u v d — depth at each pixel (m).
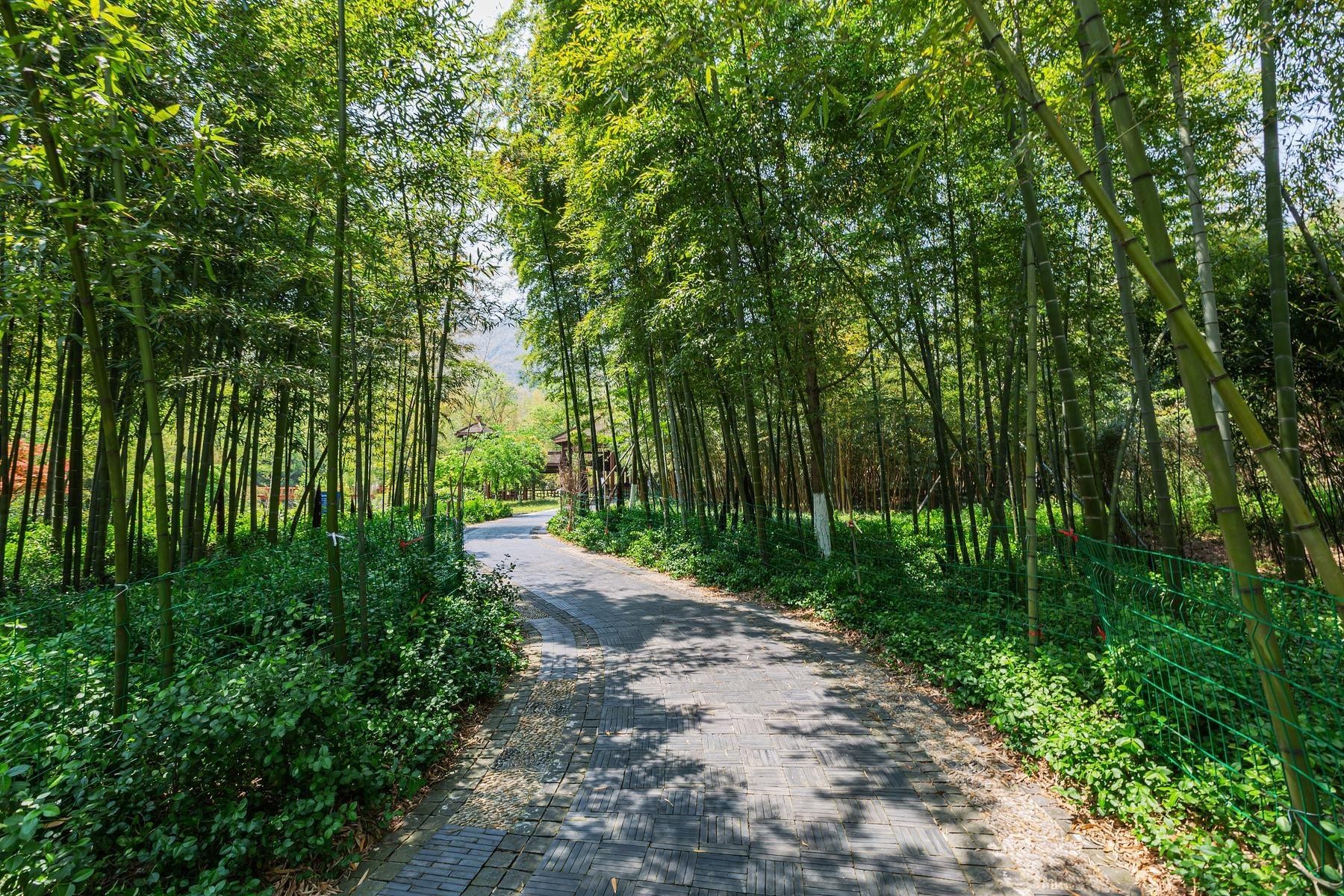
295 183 4.00
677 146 6.78
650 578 8.74
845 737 3.49
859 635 5.45
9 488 6.10
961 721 3.67
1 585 6.03
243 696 2.47
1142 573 4.00
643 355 10.22
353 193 4.32
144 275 3.22
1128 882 2.22
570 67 6.34
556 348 13.06
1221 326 6.99
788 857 2.43
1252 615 2.14
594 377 13.86
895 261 6.74
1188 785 2.51
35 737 2.28
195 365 5.75
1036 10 3.55
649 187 7.14
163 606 2.91
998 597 5.27
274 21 4.14
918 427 12.12
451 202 5.05
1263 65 4.15
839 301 6.87
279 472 7.66
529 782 3.09
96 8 2.18
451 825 2.72
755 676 4.53
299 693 2.55
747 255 7.52
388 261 5.21
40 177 2.44
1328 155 4.77
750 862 2.41
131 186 3.90
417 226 4.95
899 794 2.88
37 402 7.61
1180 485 9.77
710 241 6.93
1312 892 1.94
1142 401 4.94
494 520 21.95
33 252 2.47
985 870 2.32
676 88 6.02
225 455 7.99
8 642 3.25
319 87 4.29
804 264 6.38
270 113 4.20
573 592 7.86
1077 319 6.84
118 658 2.63
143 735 2.27
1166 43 4.09
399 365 8.39
